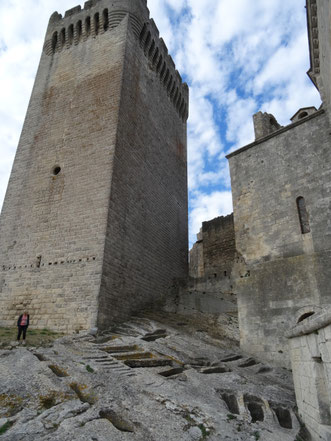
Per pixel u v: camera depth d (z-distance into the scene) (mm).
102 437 5766
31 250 19328
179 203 29547
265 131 20562
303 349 7523
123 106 22125
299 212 16344
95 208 18703
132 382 8891
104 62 24094
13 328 16500
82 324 15805
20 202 21375
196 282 25359
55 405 6992
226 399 8961
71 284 17156
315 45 17109
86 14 26578
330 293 13680
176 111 32812
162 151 27766
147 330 16047
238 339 17188
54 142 22609
